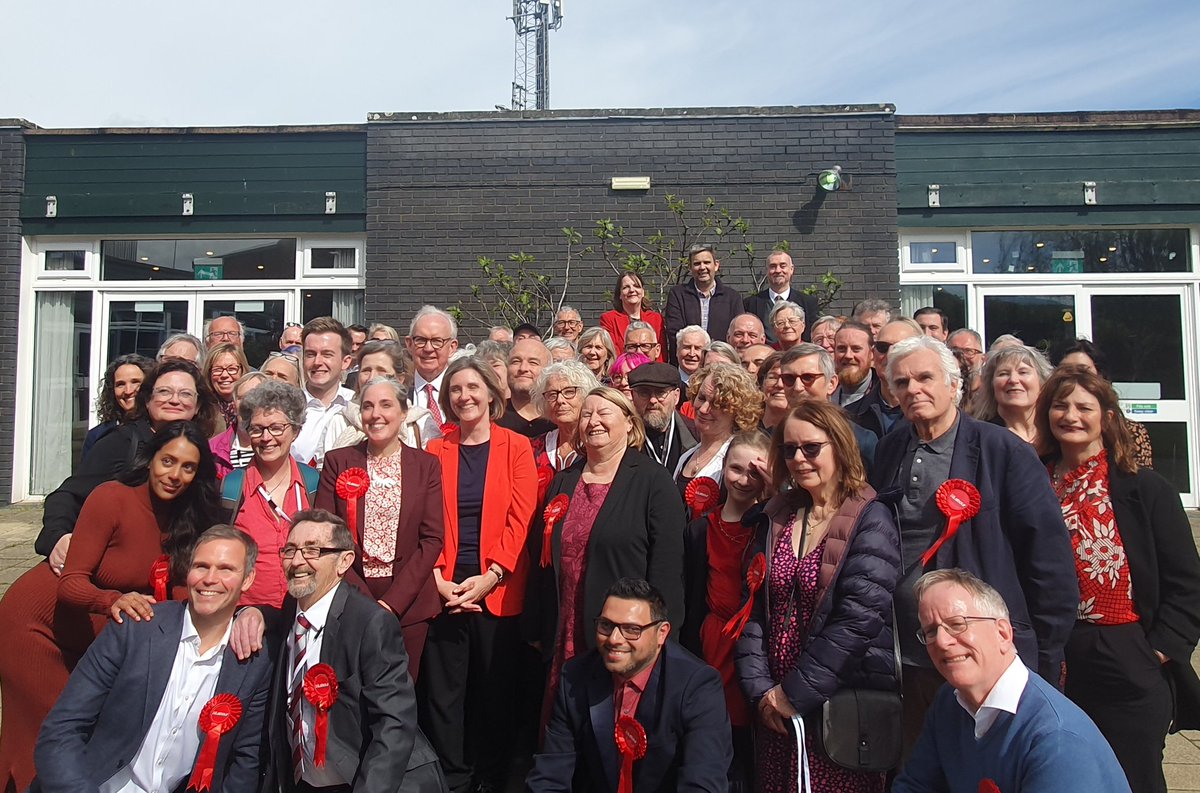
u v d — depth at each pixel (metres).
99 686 2.97
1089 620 3.00
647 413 4.15
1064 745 2.15
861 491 2.91
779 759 2.88
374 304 8.51
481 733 3.73
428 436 4.24
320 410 4.73
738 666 2.97
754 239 8.37
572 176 8.46
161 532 3.43
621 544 3.36
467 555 3.79
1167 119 8.42
